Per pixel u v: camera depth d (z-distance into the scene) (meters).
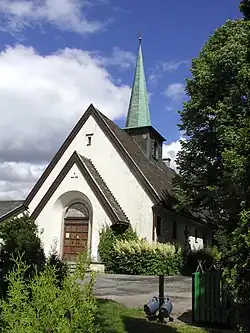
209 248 34.28
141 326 10.64
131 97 36.25
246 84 10.30
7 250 20.66
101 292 16.72
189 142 23.62
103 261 26.06
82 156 30.06
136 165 28.97
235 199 9.37
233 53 19.72
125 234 27.27
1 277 8.62
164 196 29.39
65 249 28.78
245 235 7.28
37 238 22.98
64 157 30.91
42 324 4.63
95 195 27.89
